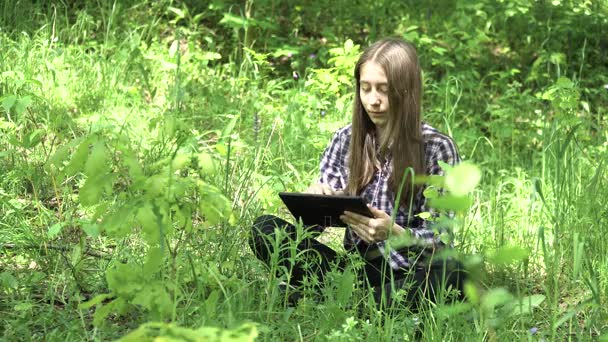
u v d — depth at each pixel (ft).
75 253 13.89
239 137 21.30
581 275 14.99
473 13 29.66
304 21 29.55
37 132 14.88
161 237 10.44
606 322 13.41
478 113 25.98
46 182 18.08
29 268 14.69
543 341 12.02
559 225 16.40
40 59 23.71
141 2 28.66
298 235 12.89
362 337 11.89
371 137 14.37
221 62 27.61
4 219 16.03
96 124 18.15
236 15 27.63
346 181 15.01
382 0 29.81
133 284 10.30
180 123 11.25
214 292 11.33
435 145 14.02
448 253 10.34
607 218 16.74
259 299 13.33
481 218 17.92
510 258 7.70
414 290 13.24
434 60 25.99
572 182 18.69
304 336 12.31
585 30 29.66
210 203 10.71
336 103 22.94
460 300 12.96
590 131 25.18
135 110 22.15
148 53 25.57
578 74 28.68
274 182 18.02
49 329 12.37
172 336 7.78
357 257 13.67
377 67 13.70
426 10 29.78
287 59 27.96
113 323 12.77
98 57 25.08
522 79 28.50
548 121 25.00
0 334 12.17
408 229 13.12
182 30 26.63
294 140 21.47
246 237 14.76
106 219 10.53
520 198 19.36
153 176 10.66
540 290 15.02
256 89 24.34
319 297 13.58
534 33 29.68
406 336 12.29
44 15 26.48
